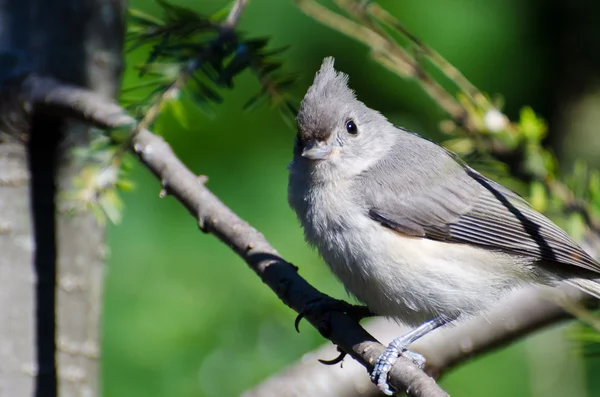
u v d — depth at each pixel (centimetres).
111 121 680
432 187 834
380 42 824
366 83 1209
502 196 857
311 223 812
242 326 1075
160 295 1074
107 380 1038
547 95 1385
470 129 800
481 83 1277
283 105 794
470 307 811
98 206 664
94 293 762
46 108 714
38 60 738
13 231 729
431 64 1216
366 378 798
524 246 833
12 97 725
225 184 1139
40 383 727
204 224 719
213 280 1086
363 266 791
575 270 851
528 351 1178
